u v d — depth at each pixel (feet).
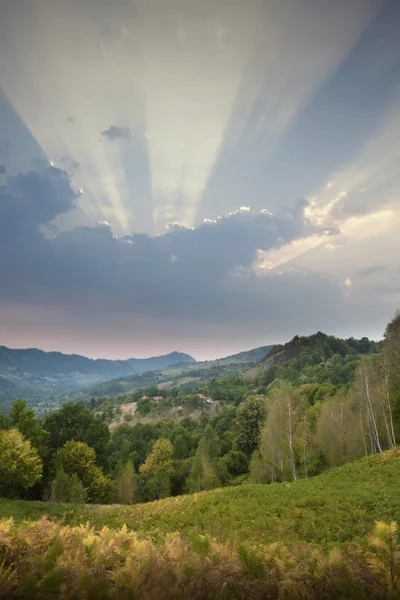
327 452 152.35
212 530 55.77
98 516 86.02
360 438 145.48
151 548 20.29
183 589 15.69
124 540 22.36
